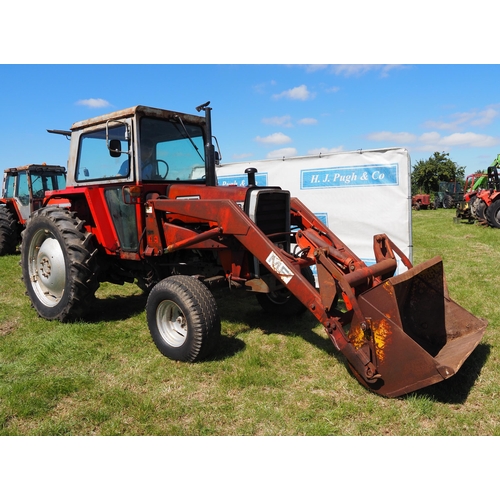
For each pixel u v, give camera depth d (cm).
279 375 341
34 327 455
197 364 360
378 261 373
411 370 284
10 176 1038
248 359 363
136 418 283
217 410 291
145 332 441
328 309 319
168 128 454
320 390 318
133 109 416
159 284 378
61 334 429
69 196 508
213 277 403
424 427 269
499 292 562
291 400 304
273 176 669
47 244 476
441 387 312
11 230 998
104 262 495
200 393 315
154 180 443
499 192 1472
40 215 483
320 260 320
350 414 284
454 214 2277
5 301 562
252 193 396
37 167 995
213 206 387
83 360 374
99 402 302
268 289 392
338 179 607
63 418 284
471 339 333
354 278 315
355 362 306
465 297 538
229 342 409
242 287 404
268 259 356
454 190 3002
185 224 428
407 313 353
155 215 426
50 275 468
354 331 305
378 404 294
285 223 434
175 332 380
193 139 481
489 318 457
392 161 568
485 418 276
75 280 441
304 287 332
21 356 384
